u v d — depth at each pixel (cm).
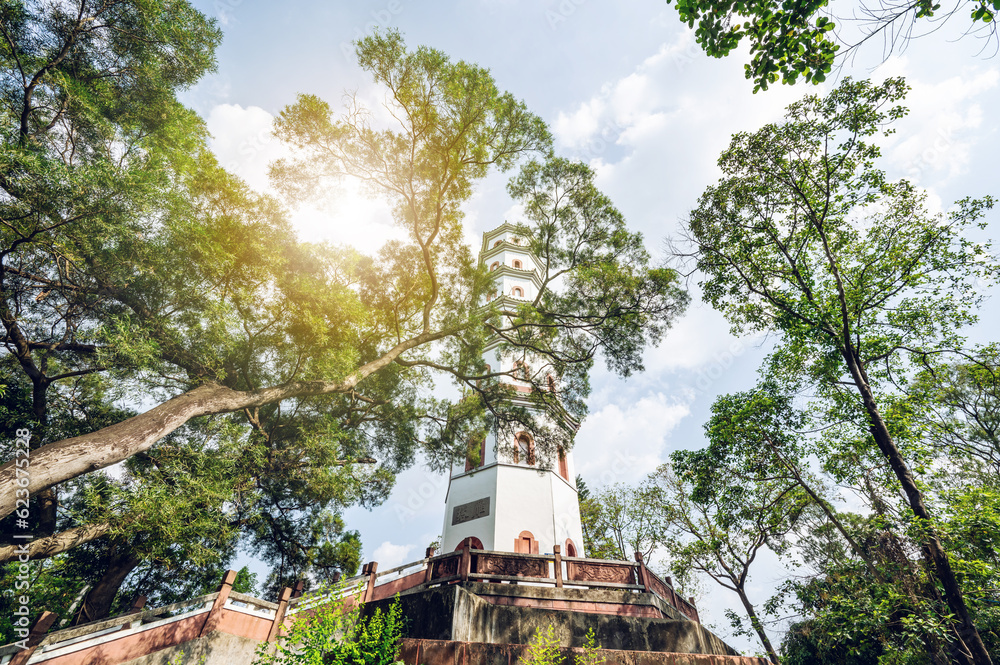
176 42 1373
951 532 1019
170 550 1215
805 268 1511
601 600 1261
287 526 1783
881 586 1099
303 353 1226
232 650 1000
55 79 1127
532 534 1806
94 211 914
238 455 1299
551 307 1565
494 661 907
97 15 1233
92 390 1266
